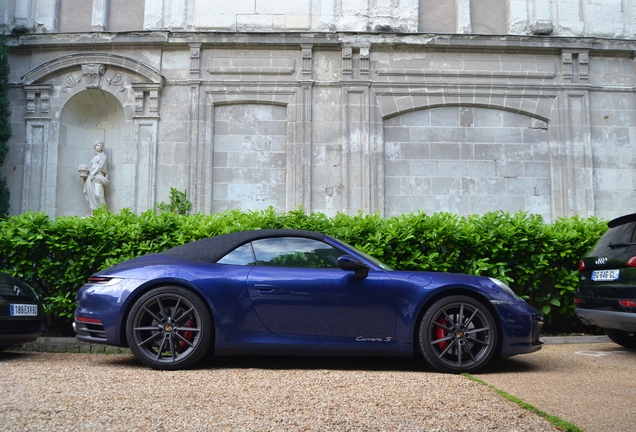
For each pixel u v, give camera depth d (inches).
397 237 285.9
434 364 187.6
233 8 504.1
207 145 485.1
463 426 121.3
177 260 195.9
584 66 505.7
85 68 488.7
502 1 522.0
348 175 480.7
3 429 113.2
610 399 152.6
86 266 279.6
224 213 319.6
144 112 486.6
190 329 186.4
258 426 118.3
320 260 197.9
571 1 517.7
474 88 500.4
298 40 491.8
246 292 187.9
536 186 498.3
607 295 236.2
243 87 491.8
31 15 502.9
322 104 491.8
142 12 512.4
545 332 312.5
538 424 124.6
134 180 476.1
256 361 208.4
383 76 498.3
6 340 216.2
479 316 192.2
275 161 491.5
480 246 289.7
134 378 165.9
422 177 494.6
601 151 502.0
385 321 189.9
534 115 502.3
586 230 299.1
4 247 273.1
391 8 507.8
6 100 469.4
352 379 168.2
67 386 153.3
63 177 492.7
